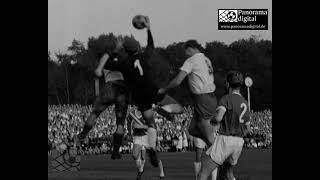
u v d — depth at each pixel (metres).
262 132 27.83
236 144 7.66
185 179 11.30
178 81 8.92
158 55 30.61
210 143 9.04
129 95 8.95
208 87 8.94
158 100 9.12
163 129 25.77
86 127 8.96
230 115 7.64
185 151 25.41
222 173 8.09
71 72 43.38
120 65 8.75
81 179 11.19
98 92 8.83
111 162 17.16
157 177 12.00
